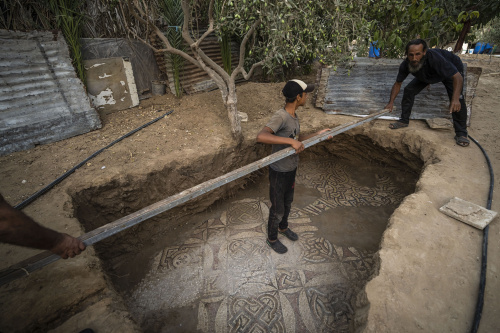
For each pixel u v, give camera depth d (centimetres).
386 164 458
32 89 366
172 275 303
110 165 332
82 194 295
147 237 350
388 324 158
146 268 314
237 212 397
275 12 268
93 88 444
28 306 169
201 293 281
